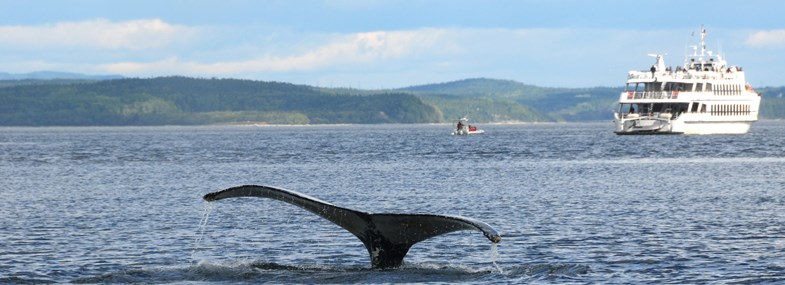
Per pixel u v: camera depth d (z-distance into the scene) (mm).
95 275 71250
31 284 66438
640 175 190625
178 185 169750
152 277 64562
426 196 143375
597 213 113188
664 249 82500
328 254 81125
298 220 106062
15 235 94000
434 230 59062
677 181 171500
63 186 166625
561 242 87438
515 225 101188
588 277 67375
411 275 62625
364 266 68688
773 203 125438
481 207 124062
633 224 101250
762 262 75312
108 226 102000
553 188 154750
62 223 105000
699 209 117500
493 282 62875
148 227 101000
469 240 87812
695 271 71312
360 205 132000
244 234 94688
